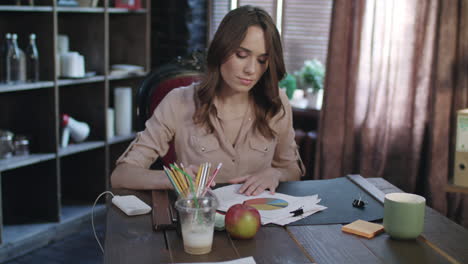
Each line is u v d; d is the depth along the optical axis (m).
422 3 3.01
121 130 3.63
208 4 3.71
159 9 3.73
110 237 1.29
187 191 1.29
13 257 2.85
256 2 3.75
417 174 3.19
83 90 3.45
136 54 3.71
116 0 3.43
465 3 2.90
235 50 1.68
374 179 1.83
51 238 3.08
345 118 3.24
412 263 1.19
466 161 2.26
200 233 1.19
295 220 1.42
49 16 2.92
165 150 1.91
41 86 2.89
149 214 1.46
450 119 3.05
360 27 3.12
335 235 1.33
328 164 3.29
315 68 3.61
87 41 3.39
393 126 3.18
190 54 2.30
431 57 3.03
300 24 3.69
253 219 1.27
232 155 1.88
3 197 3.23
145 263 1.16
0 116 3.12
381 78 3.13
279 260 1.18
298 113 3.56
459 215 3.09
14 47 2.85
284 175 1.89
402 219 1.29
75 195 3.61
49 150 3.06
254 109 1.89
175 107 1.90
